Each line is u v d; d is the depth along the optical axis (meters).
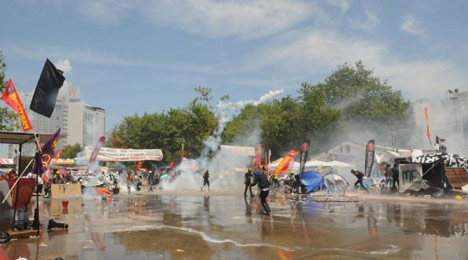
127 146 59.19
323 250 7.34
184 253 7.27
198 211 14.71
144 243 8.28
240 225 10.76
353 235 8.90
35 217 9.57
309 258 6.73
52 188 23.73
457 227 9.80
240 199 21.17
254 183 14.76
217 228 10.27
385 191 23.72
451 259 6.53
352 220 11.43
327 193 22.81
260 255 7.02
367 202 17.61
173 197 23.44
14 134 9.52
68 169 38.88
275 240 8.42
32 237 9.05
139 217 12.89
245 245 7.93
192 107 56.16
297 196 22.22
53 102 10.24
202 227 10.47
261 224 10.89
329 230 9.66
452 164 22.88
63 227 10.28
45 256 7.15
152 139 56.56
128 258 6.93
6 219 10.29
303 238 8.61
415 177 21.92
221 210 14.99
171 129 56.47
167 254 7.21
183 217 12.80
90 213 14.32
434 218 11.54
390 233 9.08
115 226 10.80
